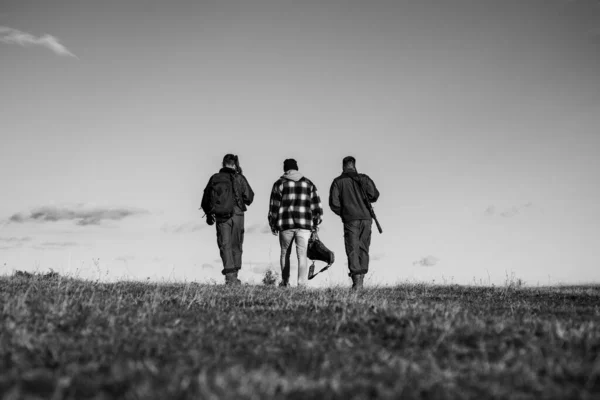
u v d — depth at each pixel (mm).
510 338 4930
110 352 4309
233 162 11445
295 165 11031
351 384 3516
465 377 3732
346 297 7633
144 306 6523
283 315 6316
